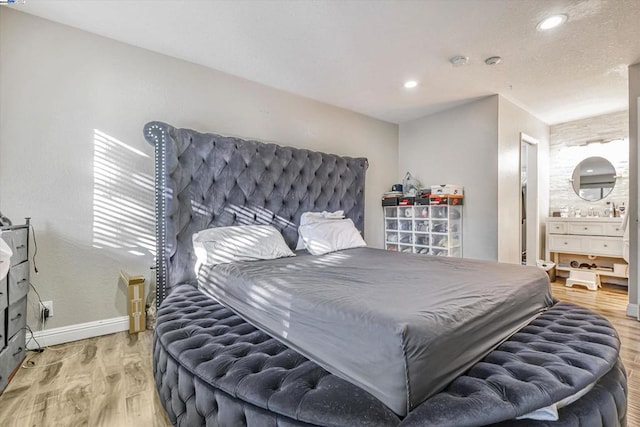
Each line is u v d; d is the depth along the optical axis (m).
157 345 1.52
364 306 1.09
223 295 1.81
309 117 3.37
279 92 3.13
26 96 2.00
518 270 1.88
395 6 1.88
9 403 1.45
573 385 0.96
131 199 2.35
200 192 2.43
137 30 2.17
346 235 2.92
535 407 0.88
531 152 4.20
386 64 2.62
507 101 3.45
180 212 2.33
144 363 1.84
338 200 3.34
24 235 1.84
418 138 4.06
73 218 2.15
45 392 1.54
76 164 2.16
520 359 1.11
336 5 1.88
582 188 4.29
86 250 2.20
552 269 4.19
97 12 1.97
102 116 2.25
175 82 2.54
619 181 4.01
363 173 3.60
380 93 3.24
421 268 1.91
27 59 2.01
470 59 2.54
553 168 4.54
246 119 2.91
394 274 1.71
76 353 1.96
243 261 2.19
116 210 2.30
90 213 2.21
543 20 2.02
